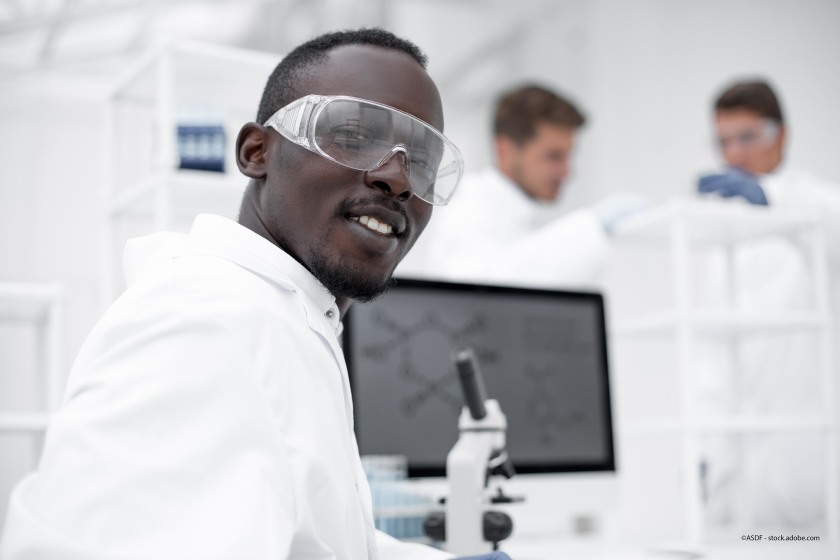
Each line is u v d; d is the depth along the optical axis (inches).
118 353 24.5
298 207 32.1
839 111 149.0
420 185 33.9
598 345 71.6
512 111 117.0
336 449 28.6
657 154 158.9
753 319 74.6
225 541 22.4
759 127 112.0
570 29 155.7
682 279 73.2
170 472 23.0
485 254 98.3
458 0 145.8
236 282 28.7
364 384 60.4
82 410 23.7
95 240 107.0
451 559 33.4
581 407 69.4
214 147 65.0
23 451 98.9
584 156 152.9
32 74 107.8
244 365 25.1
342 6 133.4
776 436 104.2
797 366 104.0
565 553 57.9
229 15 124.2
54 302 64.0
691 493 69.6
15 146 105.1
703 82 163.5
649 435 82.7
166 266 28.3
